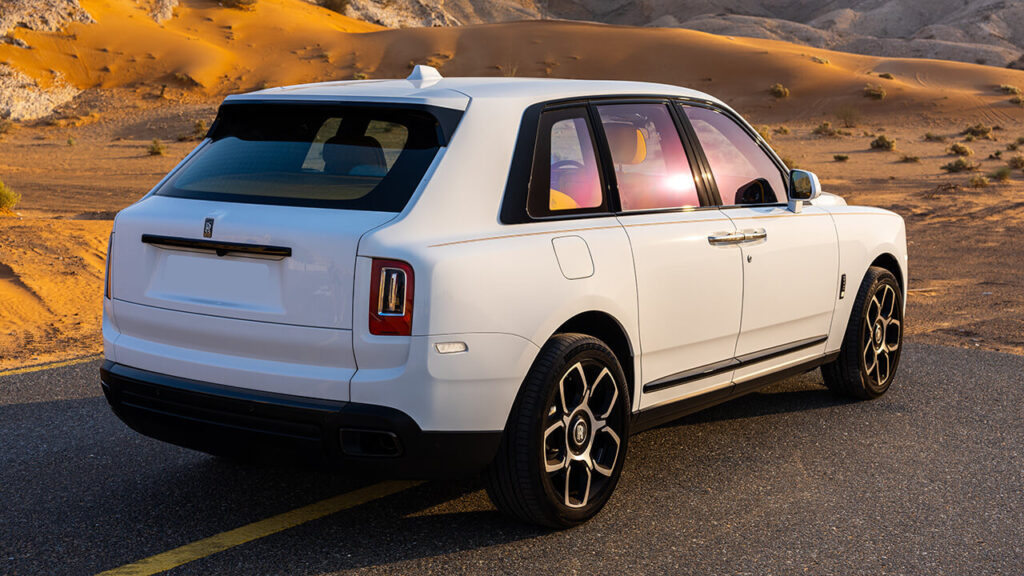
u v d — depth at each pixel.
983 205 25.83
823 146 56.84
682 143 4.54
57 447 4.92
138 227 3.82
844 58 112.19
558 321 3.65
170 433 3.81
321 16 127.44
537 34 110.12
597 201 4.02
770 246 4.80
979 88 95.94
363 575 3.39
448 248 3.40
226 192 3.72
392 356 3.33
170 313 3.72
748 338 4.77
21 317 9.16
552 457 3.73
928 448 5.01
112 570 3.41
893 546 3.72
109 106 79.94
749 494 4.29
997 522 3.99
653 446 5.01
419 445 3.39
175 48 93.81
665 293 4.16
